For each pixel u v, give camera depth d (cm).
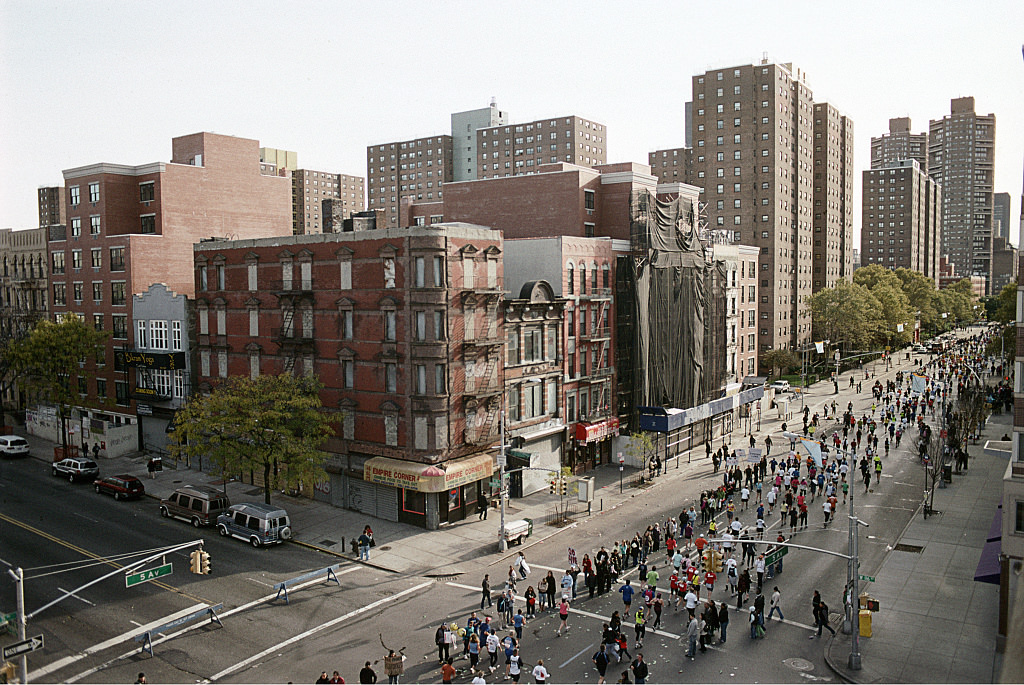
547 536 4388
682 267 6794
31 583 3594
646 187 6612
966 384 8512
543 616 3309
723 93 11875
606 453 6184
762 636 3081
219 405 4675
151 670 2762
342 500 4938
